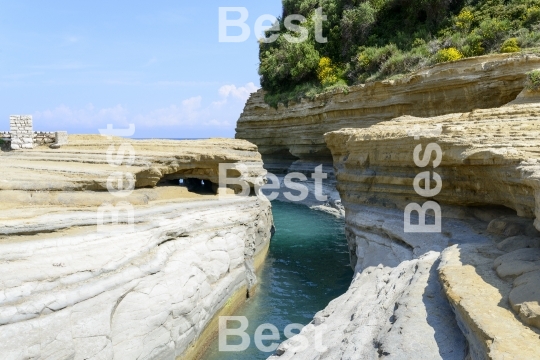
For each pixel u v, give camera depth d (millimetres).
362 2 44594
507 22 30312
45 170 14094
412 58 33938
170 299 10695
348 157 19578
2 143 19750
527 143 10703
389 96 29812
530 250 9328
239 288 15383
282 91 47125
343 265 19953
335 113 34969
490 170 11523
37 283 8297
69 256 9383
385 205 17578
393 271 12445
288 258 21297
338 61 44406
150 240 11469
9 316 7566
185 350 11086
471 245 11336
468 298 7629
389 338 7809
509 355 5660
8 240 9195
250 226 17609
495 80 22922
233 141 20797
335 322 10602
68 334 8188
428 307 8648
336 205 32531
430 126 15719
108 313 9008
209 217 15016
